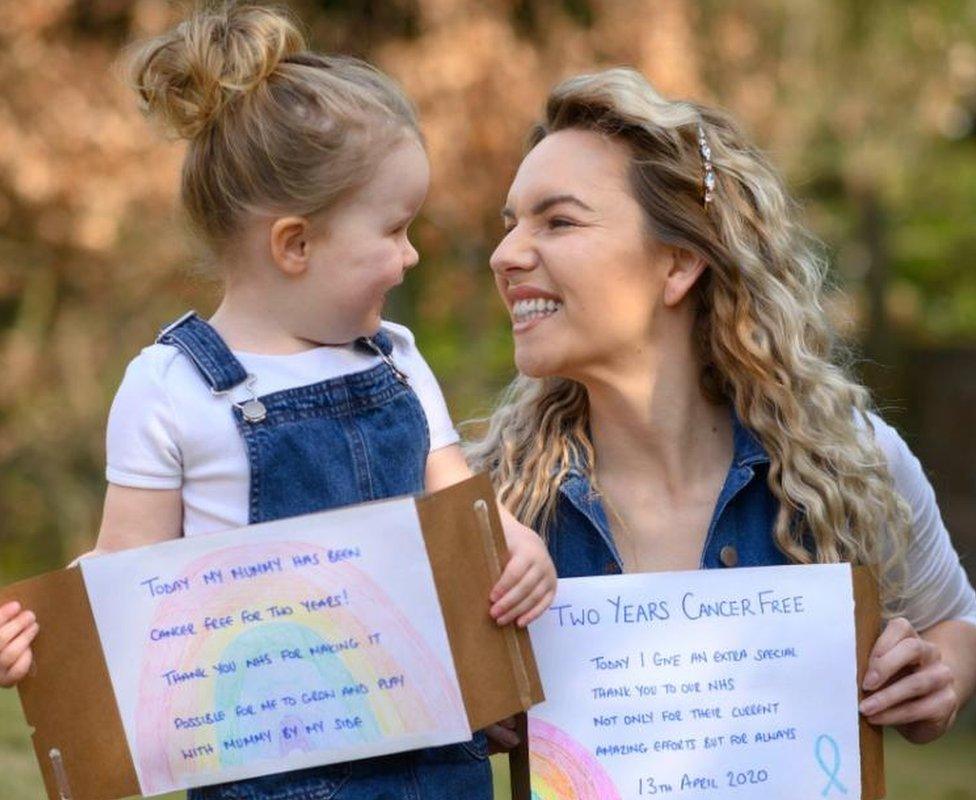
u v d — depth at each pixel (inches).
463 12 438.9
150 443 115.7
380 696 112.7
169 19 441.4
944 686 126.0
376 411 121.0
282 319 119.6
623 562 132.4
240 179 117.2
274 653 112.7
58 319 512.1
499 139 446.6
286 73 119.4
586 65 459.8
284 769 112.7
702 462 135.3
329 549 112.6
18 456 522.3
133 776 112.7
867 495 131.9
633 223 130.8
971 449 662.5
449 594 112.6
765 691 122.5
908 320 753.6
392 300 518.3
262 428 116.4
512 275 133.1
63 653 112.6
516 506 135.1
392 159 118.6
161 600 112.6
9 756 240.5
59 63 453.7
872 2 522.3
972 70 534.3
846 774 122.1
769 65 501.7
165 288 499.2
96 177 451.2
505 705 113.4
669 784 121.3
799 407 132.1
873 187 632.4
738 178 134.6
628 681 122.1
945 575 140.4
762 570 123.4
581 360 131.3
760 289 133.0
